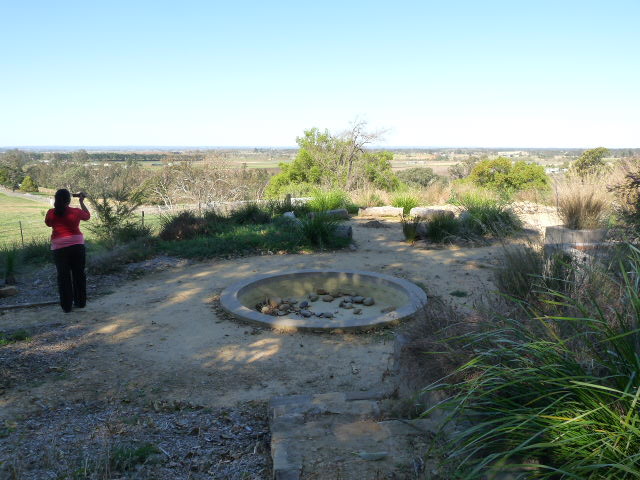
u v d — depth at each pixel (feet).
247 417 12.00
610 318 8.87
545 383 7.19
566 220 26.18
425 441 8.27
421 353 10.93
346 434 8.69
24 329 18.88
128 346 17.43
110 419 11.72
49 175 238.27
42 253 31.99
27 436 10.57
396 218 47.62
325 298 24.61
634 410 6.31
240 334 18.66
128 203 37.11
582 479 5.54
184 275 27.45
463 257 29.81
